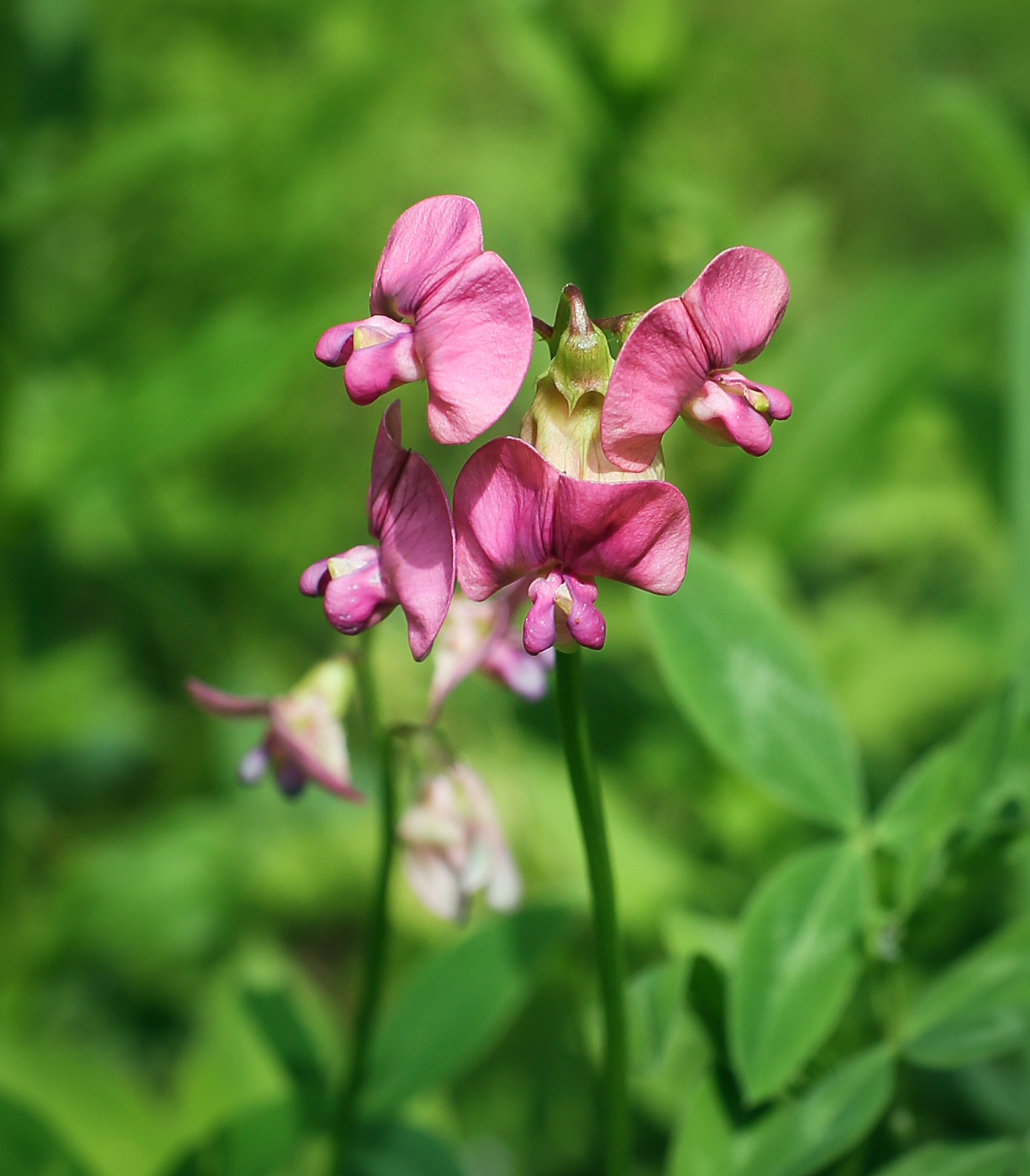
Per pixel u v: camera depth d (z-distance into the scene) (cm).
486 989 36
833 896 34
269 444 76
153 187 66
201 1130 42
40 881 65
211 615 74
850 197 102
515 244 70
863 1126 33
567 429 30
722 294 30
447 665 34
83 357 61
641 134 53
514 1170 50
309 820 62
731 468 57
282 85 74
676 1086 40
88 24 60
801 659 35
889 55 106
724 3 96
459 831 35
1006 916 45
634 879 47
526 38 52
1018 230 47
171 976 58
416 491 31
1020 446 42
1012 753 34
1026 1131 37
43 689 55
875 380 57
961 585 70
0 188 53
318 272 68
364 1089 36
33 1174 36
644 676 52
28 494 50
